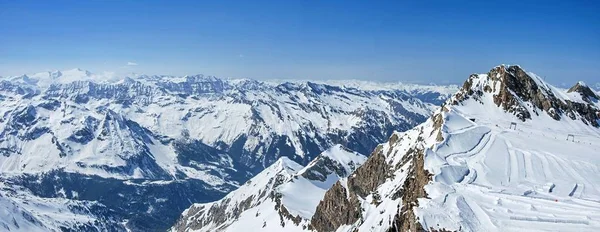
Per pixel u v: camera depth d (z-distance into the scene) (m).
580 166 146.00
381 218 138.50
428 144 184.62
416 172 137.62
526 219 92.00
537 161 149.50
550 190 119.69
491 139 177.12
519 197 105.38
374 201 185.12
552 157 155.12
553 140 185.12
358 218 187.50
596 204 102.88
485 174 130.38
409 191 128.50
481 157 151.38
